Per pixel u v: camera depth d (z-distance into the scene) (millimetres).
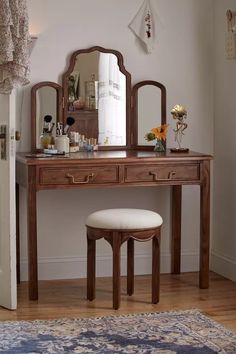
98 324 4062
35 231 4449
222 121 5066
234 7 4855
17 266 4879
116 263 4301
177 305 4418
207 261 4766
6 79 4164
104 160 4461
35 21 4828
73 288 4766
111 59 4949
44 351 3697
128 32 4984
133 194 5086
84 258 5035
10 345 3768
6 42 4055
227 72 4961
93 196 5020
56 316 4215
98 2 4918
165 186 5129
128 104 4992
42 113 4848
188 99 5129
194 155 4648
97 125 4953
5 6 4043
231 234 4988
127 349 3719
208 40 5137
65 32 4879
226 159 5031
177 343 3791
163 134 4879
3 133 4246
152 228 4312
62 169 4418
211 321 4109
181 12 5074
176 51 5082
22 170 4574
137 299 4535
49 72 4871
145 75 5035
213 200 5223
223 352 3674
